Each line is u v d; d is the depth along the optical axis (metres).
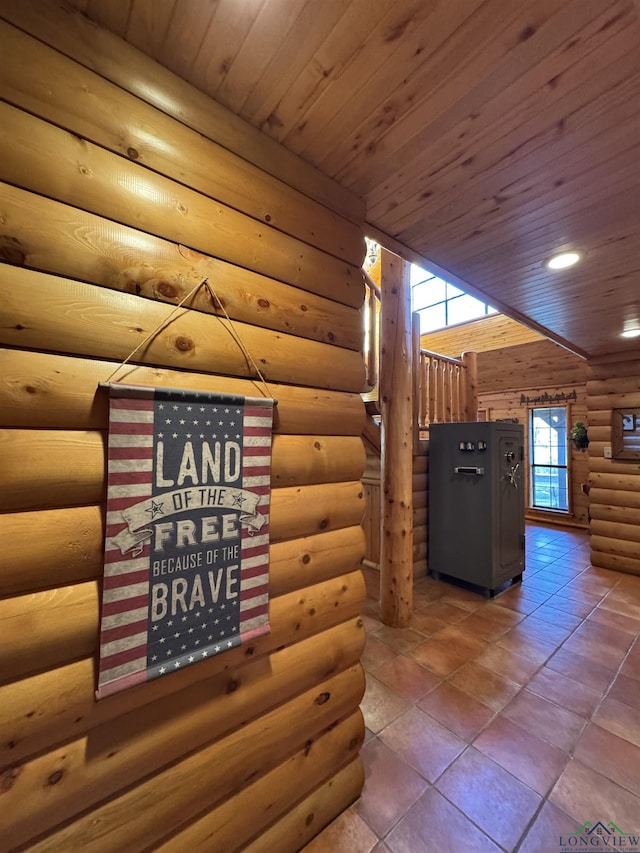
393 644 2.38
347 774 1.33
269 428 1.11
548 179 1.38
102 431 0.85
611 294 2.38
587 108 1.07
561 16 0.83
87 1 0.83
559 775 1.44
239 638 1.04
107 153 0.87
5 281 0.75
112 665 0.84
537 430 6.35
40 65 0.79
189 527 0.95
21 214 0.77
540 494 6.32
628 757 1.52
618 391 3.82
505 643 2.39
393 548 2.61
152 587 0.89
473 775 1.44
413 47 0.90
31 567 0.75
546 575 3.65
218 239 1.05
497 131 1.15
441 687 1.96
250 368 1.10
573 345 3.57
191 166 1.00
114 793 0.86
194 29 0.88
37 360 0.78
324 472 1.28
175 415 0.93
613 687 1.96
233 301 1.08
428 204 1.52
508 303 2.54
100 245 0.85
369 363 3.44
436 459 3.49
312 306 1.28
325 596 1.28
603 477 3.89
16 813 0.73
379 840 1.21
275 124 1.14
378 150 1.24
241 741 1.06
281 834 1.14
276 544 1.16
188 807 0.95
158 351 0.93
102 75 0.87
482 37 0.88
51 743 0.78
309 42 0.89
